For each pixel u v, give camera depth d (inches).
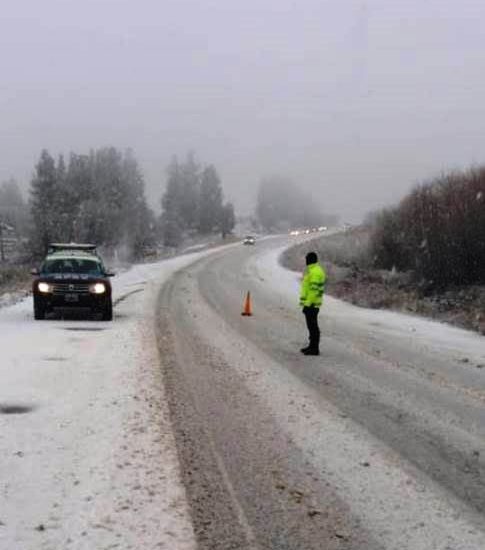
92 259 733.3
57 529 185.0
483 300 884.0
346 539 188.1
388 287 1151.6
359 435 292.5
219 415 316.8
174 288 1216.2
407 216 1354.6
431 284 1053.2
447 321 821.9
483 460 264.1
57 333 569.3
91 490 213.2
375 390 393.1
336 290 1228.5
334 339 622.2
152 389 357.7
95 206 2940.5
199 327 655.1
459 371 480.4
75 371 398.0
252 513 203.6
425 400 371.2
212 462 248.4
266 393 369.7
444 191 1225.4
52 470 229.6
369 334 681.0
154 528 188.1
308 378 421.4
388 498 220.1
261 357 494.0
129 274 1691.7
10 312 764.0
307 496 219.1
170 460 245.0
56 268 717.3
